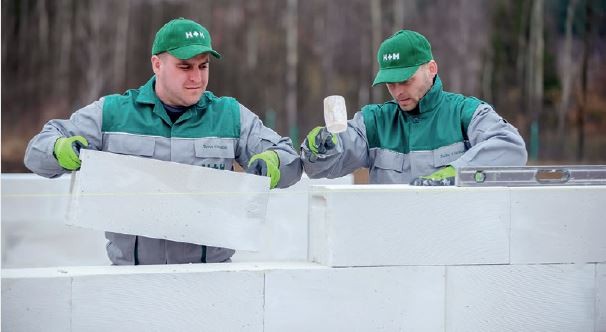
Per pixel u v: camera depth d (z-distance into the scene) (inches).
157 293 346.6
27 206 666.8
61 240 669.3
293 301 360.8
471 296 379.2
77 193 366.6
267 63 2536.9
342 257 365.4
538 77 2481.5
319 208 381.4
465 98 460.1
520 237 384.2
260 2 2603.3
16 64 2406.5
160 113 422.6
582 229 391.5
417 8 2677.2
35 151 392.5
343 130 377.7
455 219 376.5
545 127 2437.3
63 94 2393.0
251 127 435.8
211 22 2573.8
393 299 370.6
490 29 2625.5
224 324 354.3
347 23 2632.9
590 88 2500.0
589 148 2335.1
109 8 2497.5
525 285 385.4
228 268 359.3
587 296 393.4
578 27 2564.0
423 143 457.1
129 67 2501.2
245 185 383.9
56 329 337.4
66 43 2447.1
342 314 366.3
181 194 377.4
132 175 373.4
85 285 339.3
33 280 334.3
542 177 572.1
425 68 450.0
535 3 2514.8
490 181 389.1
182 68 406.9
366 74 2573.8
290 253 627.2
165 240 407.8
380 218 368.8
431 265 374.3
